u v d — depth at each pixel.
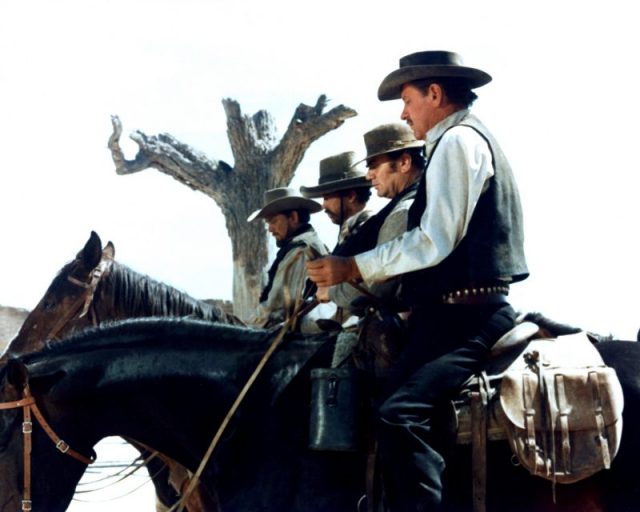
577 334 4.63
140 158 12.15
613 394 4.31
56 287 7.02
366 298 4.89
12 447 4.62
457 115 4.64
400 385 4.36
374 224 5.29
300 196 7.74
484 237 4.41
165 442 4.82
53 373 4.68
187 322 4.88
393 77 4.76
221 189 12.23
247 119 12.25
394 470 4.29
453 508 4.38
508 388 4.33
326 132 12.03
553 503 4.36
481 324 4.43
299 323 5.34
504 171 4.48
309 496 4.54
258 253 12.12
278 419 4.66
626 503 4.35
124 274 6.99
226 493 4.67
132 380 4.73
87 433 4.73
